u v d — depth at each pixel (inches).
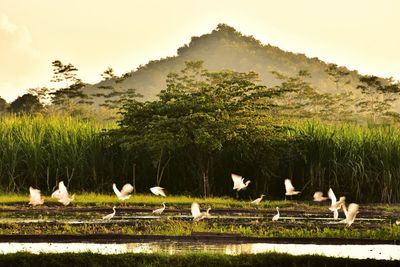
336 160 1758.1
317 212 1379.2
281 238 964.0
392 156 1740.9
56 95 3462.1
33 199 853.2
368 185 1736.0
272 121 1827.0
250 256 775.7
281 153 1788.9
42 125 1856.5
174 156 1809.8
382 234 1011.9
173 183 1807.3
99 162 1769.2
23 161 1728.6
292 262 766.5
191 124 1699.1
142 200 1497.3
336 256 848.3
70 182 1745.8
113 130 1760.6
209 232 988.6
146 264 743.7
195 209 882.1
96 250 872.3
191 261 751.7
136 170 1807.3
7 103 4089.6
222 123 1724.9
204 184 1727.4
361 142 1777.8
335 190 1748.3
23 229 1031.0
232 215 1290.6
